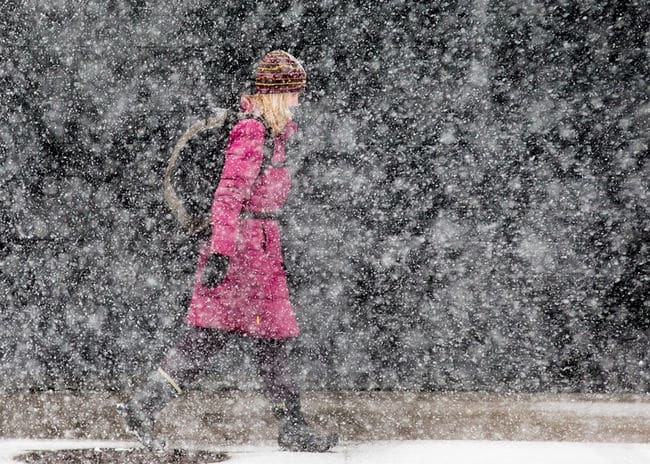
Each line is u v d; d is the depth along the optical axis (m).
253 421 13.70
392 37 20.47
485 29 20.34
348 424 13.71
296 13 20.14
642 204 20.56
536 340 20.00
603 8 19.91
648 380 17.56
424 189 21.22
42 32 19.89
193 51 20.17
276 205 11.64
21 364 18.64
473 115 20.89
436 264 21.23
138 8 19.81
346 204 21.17
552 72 20.47
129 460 10.56
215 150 11.39
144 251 21.05
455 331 20.27
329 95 20.80
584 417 14.40
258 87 11.56
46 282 20.69
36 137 20.59
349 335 20.22
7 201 20.80
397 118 20.98
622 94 20.33
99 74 20.22
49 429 13.04
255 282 11.36
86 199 20.97
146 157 20.77
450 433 13.02
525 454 10.81
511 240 21.14
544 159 20.92
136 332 20.34
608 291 20.67
